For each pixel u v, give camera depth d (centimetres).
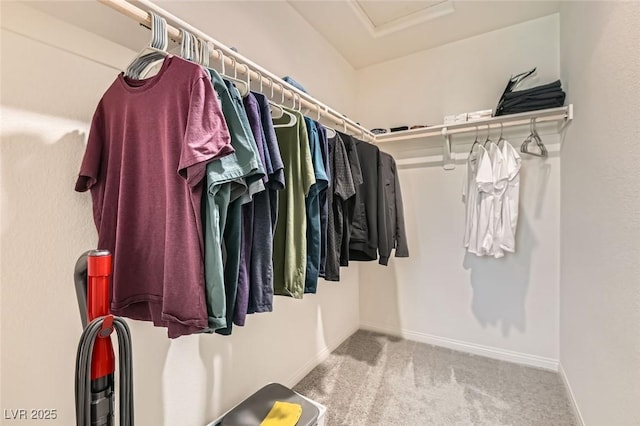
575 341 157
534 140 204
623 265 97
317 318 210
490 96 221
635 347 88
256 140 87
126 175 79
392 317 259
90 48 90
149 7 78
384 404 163
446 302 237
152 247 78
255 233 93
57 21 83
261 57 161
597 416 120
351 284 259
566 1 180
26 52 78
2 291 75
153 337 108
